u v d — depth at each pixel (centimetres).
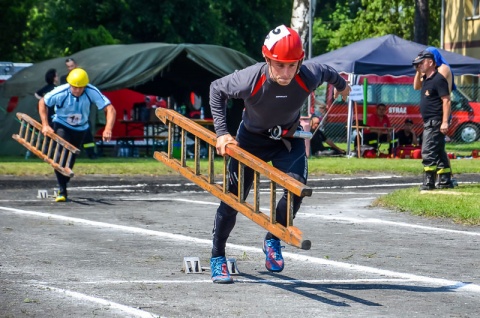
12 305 805
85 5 5997
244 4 7238
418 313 787
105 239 1233
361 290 889
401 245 1195
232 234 1295
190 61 3338
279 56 812
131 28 6078
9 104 3309
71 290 874
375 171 2570
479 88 4544
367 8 6006
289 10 7569
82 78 1689
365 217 1499
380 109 3453
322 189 2072
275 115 868
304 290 885
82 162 2806
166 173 2462
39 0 6138
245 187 916
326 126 4291
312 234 1298
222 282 916
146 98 4275
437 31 5844
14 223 1395
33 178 2280
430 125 1798
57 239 1230
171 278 945
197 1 6281
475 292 885
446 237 1269
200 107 3934
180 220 1453
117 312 777
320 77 862
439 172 1841
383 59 3067
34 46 5756
